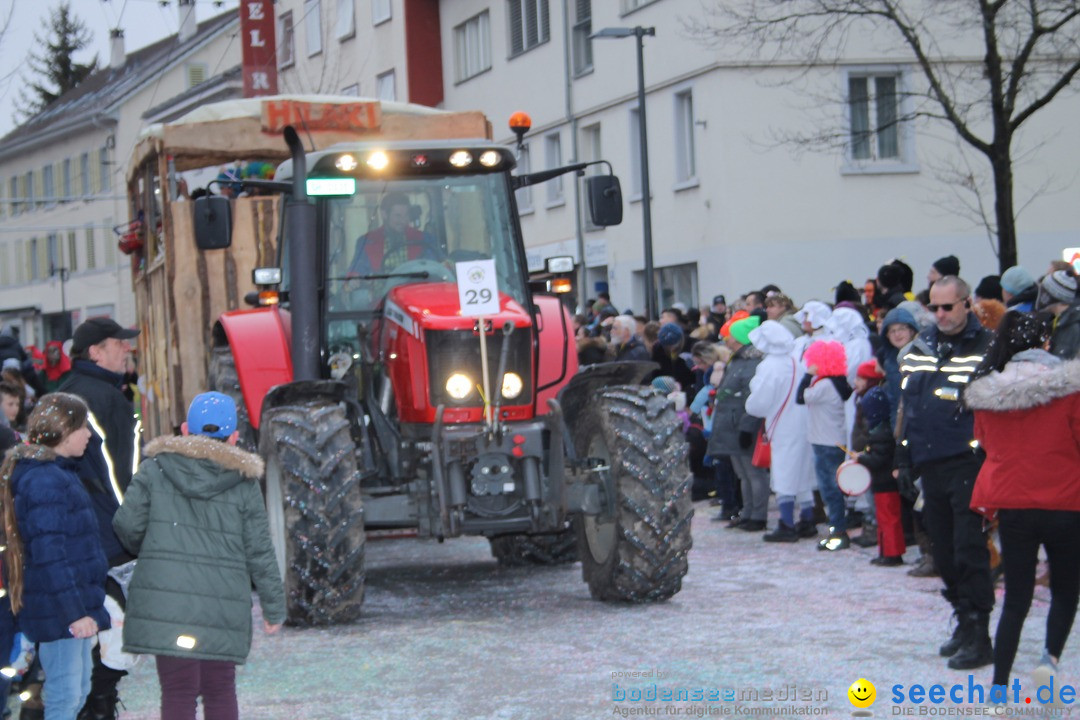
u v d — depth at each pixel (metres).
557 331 9.06
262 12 33.88
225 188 13.25
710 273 23.36
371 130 13.37
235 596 5.28
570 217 27.97
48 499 5.34
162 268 13.19
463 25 31.98
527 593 9.29
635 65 25.20
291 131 8.72
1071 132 23.53
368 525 8.48
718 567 9.97
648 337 14.66
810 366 10.47
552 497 8.41
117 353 6.64
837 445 10.40
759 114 22.64
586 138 27.53
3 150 56.50
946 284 6.77
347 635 7.98
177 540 5.25
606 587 8.55
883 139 23.08
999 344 6.15
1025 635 7.35
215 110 13.62
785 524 11.11
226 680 5.37
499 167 9.30
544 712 6.14
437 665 7.12
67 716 5.54
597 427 8.71
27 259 56.75
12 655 5.75
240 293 12.87
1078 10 16.78
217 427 5.52
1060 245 23.62
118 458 6.54
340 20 35.84
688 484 8.36
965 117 19.77
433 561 11.19
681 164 24.34
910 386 6.88
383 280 9.11
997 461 6.03
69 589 5.34
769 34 20.95
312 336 8.85
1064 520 5.91
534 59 28.83
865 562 9.86
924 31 21.67
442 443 8.30
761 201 22.67
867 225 22.91
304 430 8.16
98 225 51.31
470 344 8.43
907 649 7.11
